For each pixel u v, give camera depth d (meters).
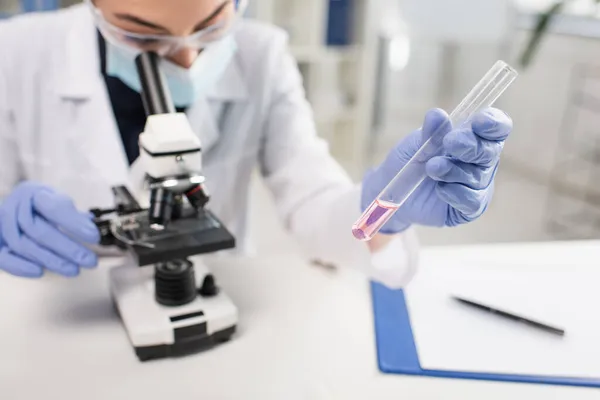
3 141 1.13
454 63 3.75
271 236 2.53
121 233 0.75
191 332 0.72
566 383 0.68
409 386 0.68
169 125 0.68
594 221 2.91
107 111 1.06
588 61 3.10
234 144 1.17
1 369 0.68
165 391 0.65
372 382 0.68
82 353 0.72
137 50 0.82
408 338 0.76
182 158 0.67
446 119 0.61
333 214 0.93
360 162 3.44
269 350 0.74
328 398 0.65
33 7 2.01
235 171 1.18
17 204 0.79
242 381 0.68
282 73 1.21
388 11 3.19
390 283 0.86
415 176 0.62
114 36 0.82
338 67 3.37
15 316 0.80
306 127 1.19
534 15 3.30
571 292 0.89
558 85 3.30
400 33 3.27
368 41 3.20
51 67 1.09
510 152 3.72
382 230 0.81
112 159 1.05
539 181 3.48
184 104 0.97
